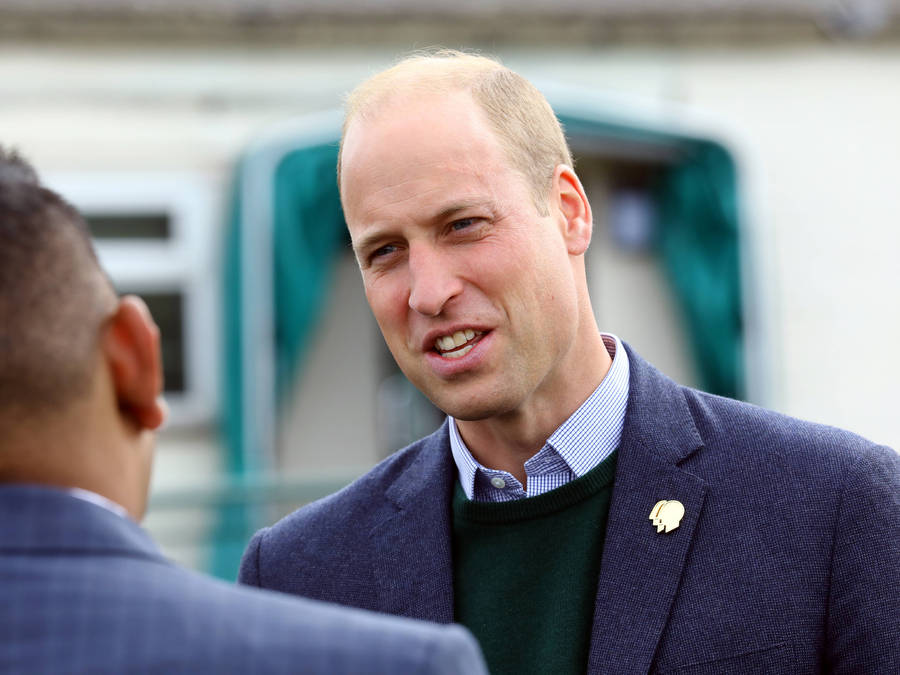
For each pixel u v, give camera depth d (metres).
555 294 2.60
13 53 10.05
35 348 1.65
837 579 2.51
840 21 11.02
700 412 2.79
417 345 2.61
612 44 10.96
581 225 2.75
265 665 1.56
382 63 10.46
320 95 10.38
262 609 1.63
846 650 2.49
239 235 9.49
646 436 2.70
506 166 2.57
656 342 10.97
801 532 2.55
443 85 2.59
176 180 10.16
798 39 11.21
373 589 2.80
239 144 10.28
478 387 2.57
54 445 1.68
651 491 2.64
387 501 2.91
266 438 9.31
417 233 2.54
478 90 2.61
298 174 9.40
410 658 1.59
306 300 9.45
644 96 11.02
